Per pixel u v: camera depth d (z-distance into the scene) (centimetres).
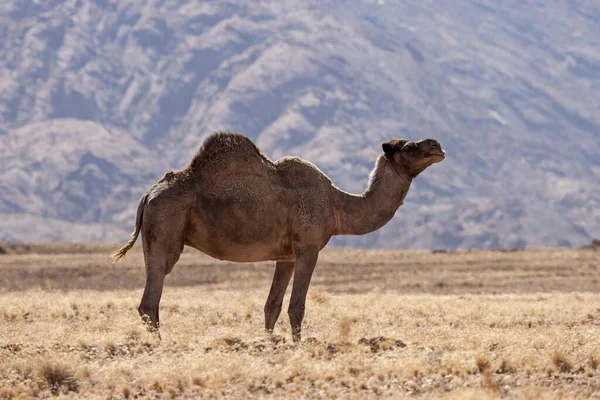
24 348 4747
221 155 5297
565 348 4597
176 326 5756
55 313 6550
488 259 18425
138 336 5050
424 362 4359
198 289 12938
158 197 5197
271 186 5350
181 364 4238
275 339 5003
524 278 14750
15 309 6700
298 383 4069
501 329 5847
